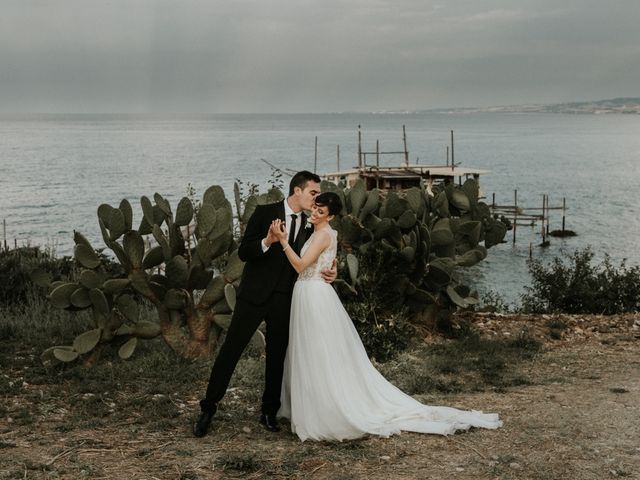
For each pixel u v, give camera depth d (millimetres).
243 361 7414
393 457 4727
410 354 8102
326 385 5074
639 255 33125
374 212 9430
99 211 7277
